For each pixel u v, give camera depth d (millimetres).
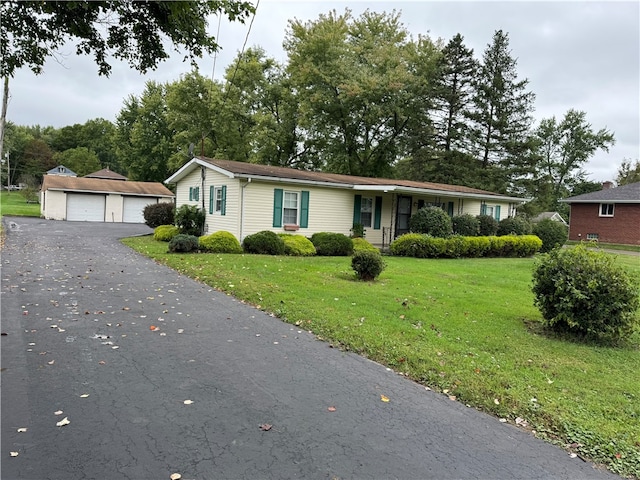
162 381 3686
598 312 5340
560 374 4230
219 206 15414
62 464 2467
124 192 31828
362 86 25438
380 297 7211
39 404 3180
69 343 4516
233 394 3502
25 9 5098
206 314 5926
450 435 3031
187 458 2582
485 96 31500
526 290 8891
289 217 15039
